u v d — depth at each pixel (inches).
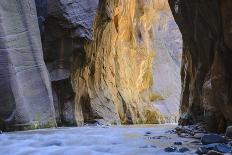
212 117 351.6
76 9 643.5
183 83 580.1
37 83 584.7
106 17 719.1
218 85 325.1
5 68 539.2
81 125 660.1
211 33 361.7
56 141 332.8
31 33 594.2
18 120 532.7
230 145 254.2
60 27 642.8
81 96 691.4
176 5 462.0
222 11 305.9
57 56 651.5
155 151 254.5
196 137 334.0
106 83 791.7
